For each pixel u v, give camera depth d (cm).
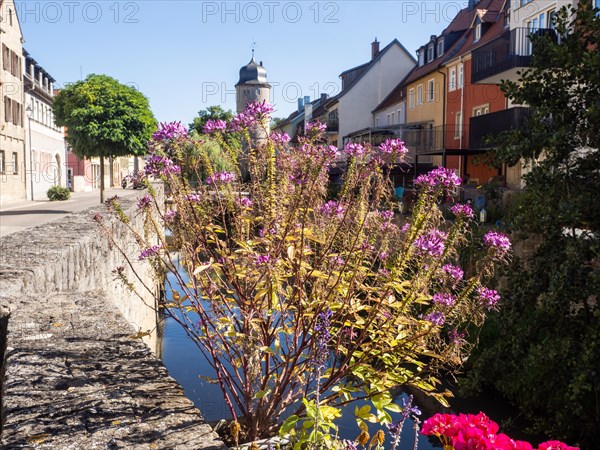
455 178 364
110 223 898
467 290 383
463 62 3269
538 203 918
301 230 374
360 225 381
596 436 853
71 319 422
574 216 845
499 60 2311
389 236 398
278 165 404
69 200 4366
